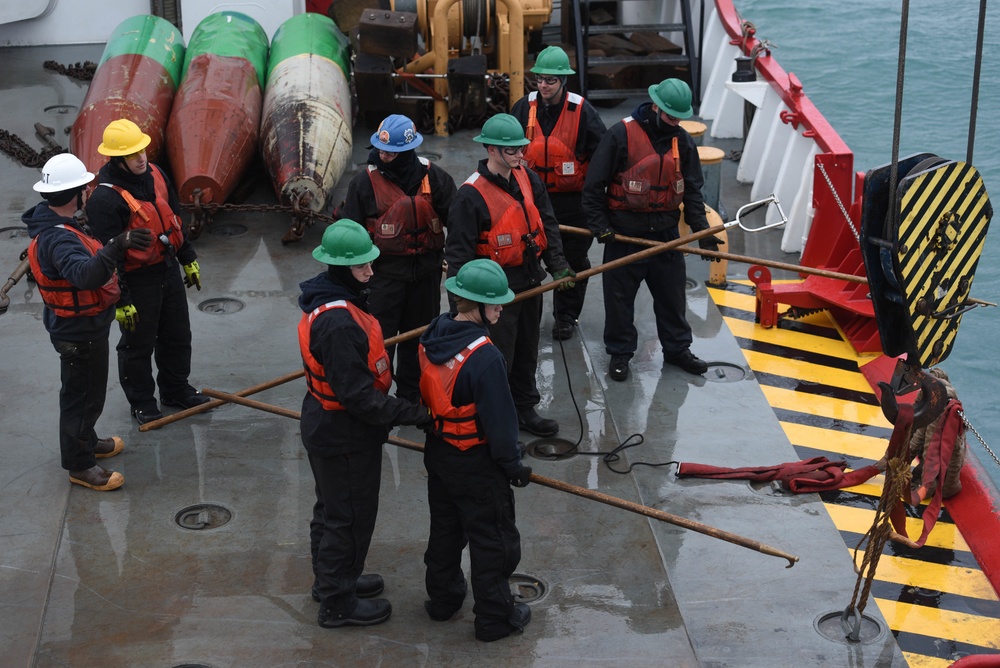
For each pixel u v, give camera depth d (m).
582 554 5.69
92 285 5.52
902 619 5.34
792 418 7.11
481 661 4.92
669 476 6.41
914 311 4.69
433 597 5.15
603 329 8.16
